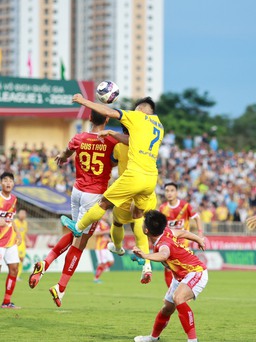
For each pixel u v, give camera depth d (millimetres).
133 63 184375
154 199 12773
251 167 52562
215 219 39469
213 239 37062
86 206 12883
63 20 182875
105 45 183750
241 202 41938
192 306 18922
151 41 184875
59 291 12938
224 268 37188
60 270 33625
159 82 186125
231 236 37469
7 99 45500
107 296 21781
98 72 185125
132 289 24891
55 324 14062
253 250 37844
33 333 12742
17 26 183375
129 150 12266
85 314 16016
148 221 11430
